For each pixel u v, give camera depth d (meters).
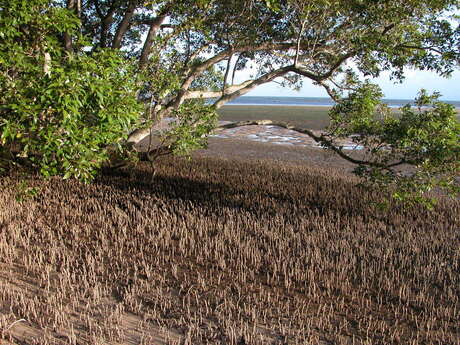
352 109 7.64
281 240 6.73
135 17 10.55
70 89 3.88
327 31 8.59
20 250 6.14
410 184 6.96
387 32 7.70
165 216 7.66
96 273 5.53
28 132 4.31
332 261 5.85
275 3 7.44
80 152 4.41
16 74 4.55
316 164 14.00
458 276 5.67
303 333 4.21
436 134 6.59
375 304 4.96
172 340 4.08
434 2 6.92
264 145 18.39
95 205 8.23
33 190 6.80
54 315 4.41
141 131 9.39
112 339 4.08
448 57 7.14
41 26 4.97
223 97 9.21
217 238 6.80
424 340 4.24
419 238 6.97
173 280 5.46
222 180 10.93
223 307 4.77
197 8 8.26
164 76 8.21
